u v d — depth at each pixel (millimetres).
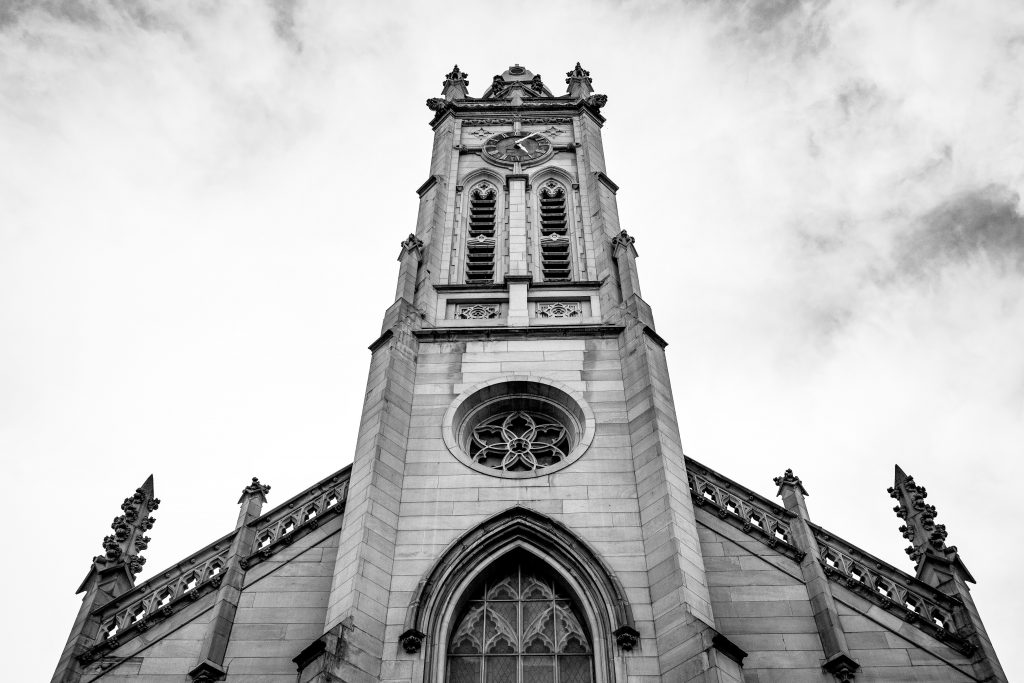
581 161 47250
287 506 30797
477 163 47344
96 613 27969
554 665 25875
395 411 31812
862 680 26016
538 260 40719
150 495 32062
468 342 34969
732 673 24188
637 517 28438
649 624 25625
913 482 31328
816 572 28188
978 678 26000
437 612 26203
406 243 39938
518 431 32594
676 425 31641
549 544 27750
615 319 36031
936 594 27844
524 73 58062
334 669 23812
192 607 28062
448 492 29297
